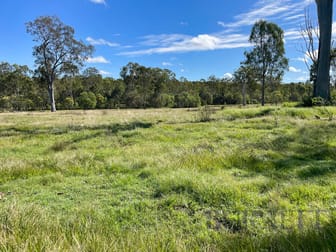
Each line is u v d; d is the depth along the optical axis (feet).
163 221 10.12
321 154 19.01
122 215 10.62
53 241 7.37
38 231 8.11
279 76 109.50
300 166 16.46
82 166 17.84
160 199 12.17
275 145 22.56
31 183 14.92
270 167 16.56
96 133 33.06
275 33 104.94
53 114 86.07
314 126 30.83
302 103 62.03
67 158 19.74
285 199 11.50
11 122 53.36
